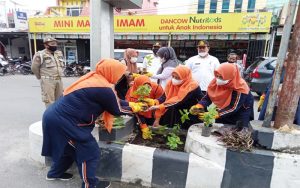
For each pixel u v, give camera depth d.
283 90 2.52
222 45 14.54
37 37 16.12
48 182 2.68
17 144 3.70
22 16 20.14
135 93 2.99
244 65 11.71
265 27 11.26
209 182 2.46
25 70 14.60
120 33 14.06
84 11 19.81
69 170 2.83
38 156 3.08
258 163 2.36
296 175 2.31
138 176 2.64
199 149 2.52
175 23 12.96
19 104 6.67
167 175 2.55
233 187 2.43
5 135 4.12
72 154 2.45
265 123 2.63
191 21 12.65
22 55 19.25
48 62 4.50
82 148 2.25
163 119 3.50
